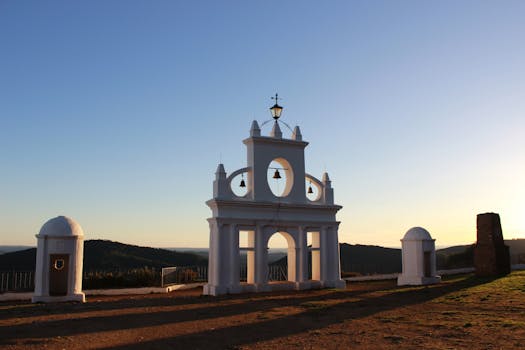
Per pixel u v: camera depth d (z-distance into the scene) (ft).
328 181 104.37
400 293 88.63
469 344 44.62
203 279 128.88
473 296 78.28
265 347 45.11
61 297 84.38
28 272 111.86
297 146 101.55
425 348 43.47
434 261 111.75
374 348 43.98
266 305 74.43
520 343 44.32
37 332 52.95
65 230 86.48
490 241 111.75
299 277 97.91
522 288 84.07
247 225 94.84
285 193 101.35
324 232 101.60
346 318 61.11
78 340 48.60
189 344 46.65
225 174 94.38
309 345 45.68
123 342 47.65
